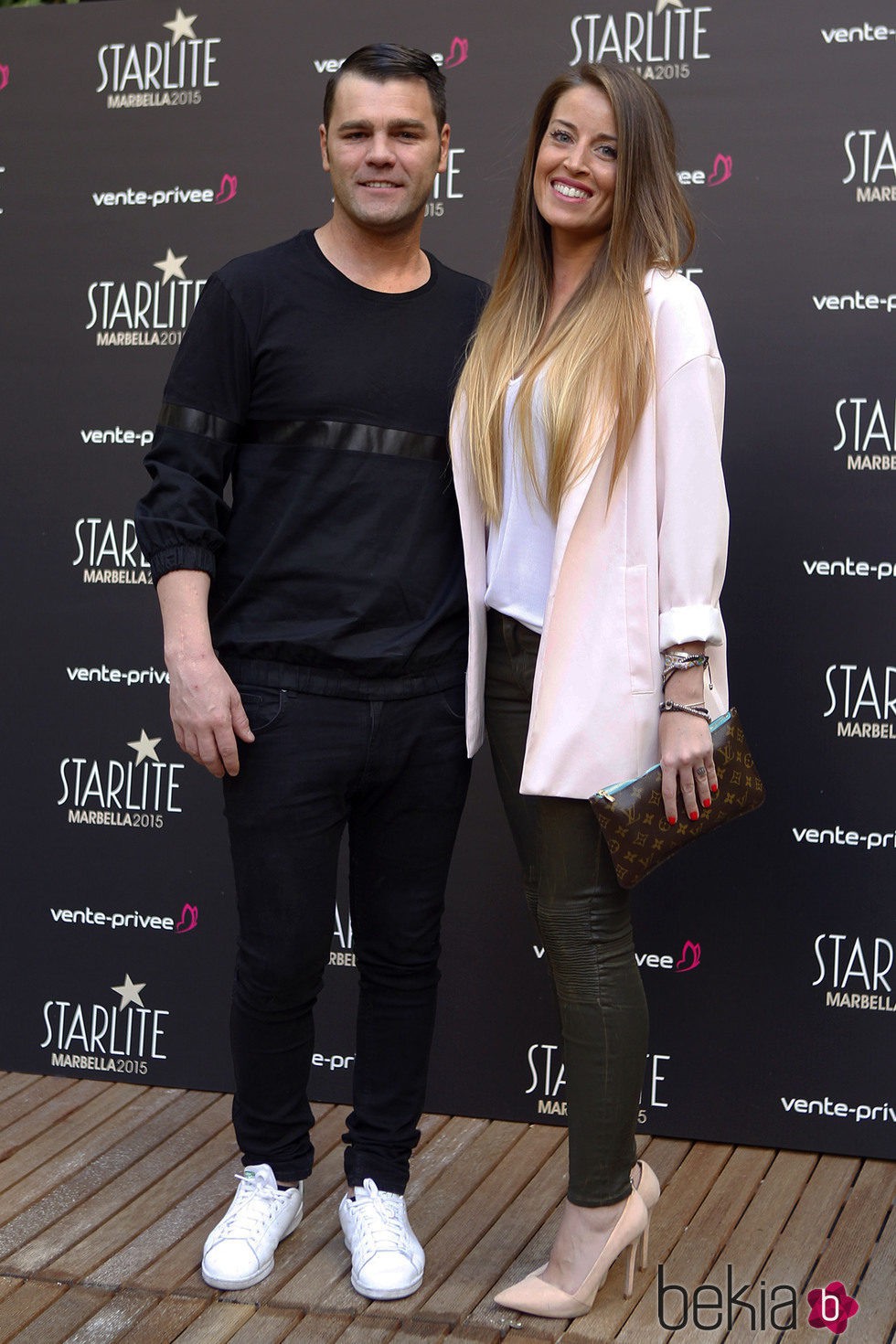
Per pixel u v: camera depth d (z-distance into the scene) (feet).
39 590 8.71
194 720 6.02
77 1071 8.84
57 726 8.75
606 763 5.81
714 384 5.80
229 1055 8.61
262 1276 6.40
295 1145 6.75
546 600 5.95
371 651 6.12
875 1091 7.76
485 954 8.25
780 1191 7.34
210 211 8.38
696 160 7.71
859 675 7.66
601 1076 5.99
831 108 7.54
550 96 5.98
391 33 8.09
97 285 8.54
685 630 5.65
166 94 8.40
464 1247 6.74
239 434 6.28
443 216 8.09
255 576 6.17
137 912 8.70
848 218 7.55
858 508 7.63
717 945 7.93
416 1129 6.83
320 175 8.23
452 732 6.40
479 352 6.14
